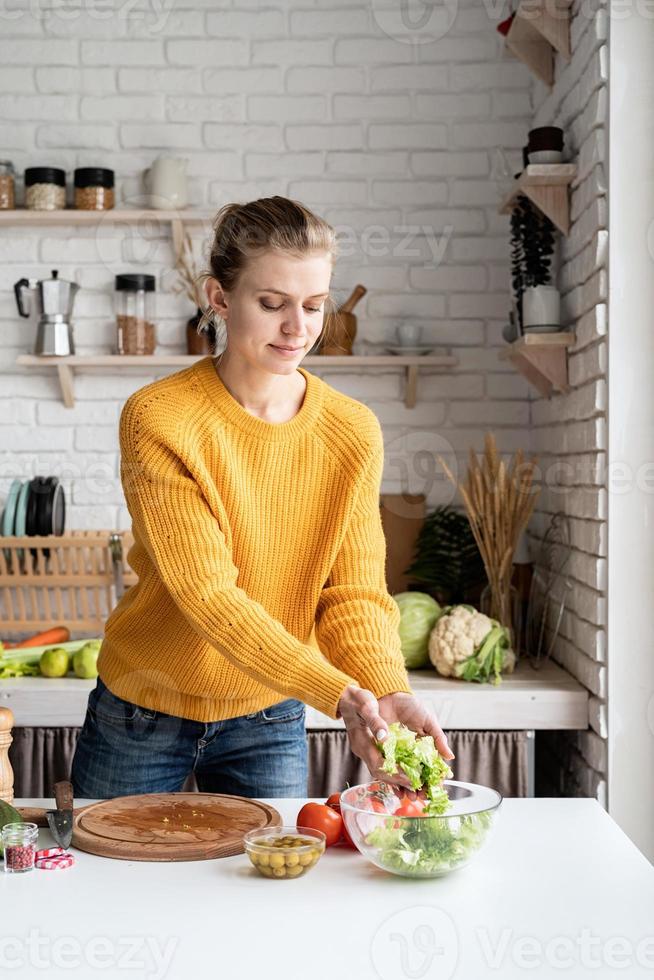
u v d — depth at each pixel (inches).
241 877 49.8
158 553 57.5
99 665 68.9
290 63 132.2
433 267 132.9
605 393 96.8
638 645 97.0
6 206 130.3
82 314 134.3
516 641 121.0
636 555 96.7
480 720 104.2
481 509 116.6
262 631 54.5
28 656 115.6
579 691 104.0
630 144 94.0
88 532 132.4
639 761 97.5
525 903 46.8
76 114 133.0
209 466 60.3
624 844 54.6
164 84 132.6
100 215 128.4
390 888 48.5
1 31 132.8
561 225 109.0
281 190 132.4
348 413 64.0
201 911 45.9
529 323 109.9
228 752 67.9
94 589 129.8
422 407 133.6
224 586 56.1
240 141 132.4
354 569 63.5
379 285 133.0
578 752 108.4
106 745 67.9
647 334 95.0
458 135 132.0
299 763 69.3
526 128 131.8
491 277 132.9
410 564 131.4
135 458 59.0
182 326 133.3
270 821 55.6
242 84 132.2
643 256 94.7
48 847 53.9
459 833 48.9
